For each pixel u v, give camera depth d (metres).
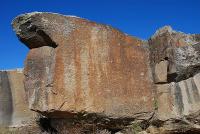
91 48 7.07
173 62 7.71
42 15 6.58
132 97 7.51
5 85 8.72
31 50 6.91
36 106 6.56
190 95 7.60
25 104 8.65
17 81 8.79
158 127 7.79
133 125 7.54
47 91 6.49
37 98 6.57
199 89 7.56
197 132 7.66
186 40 8.02
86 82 6.89
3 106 8.60
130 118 7.47
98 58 7.12
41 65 6.64
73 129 7.09
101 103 7.02
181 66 7.68
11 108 8.63
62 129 7.14
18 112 8.62
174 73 7.70
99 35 7.22
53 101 6.48
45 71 6.58
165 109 7.72
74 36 6.88
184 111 7.55
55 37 6.64
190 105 7.54
